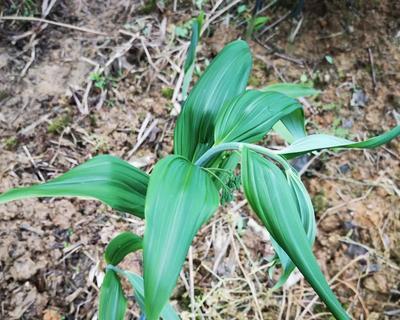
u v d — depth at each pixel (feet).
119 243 1.50
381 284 2.26
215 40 2.86
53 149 2.48
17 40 2.76
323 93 2.75
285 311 2.19
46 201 2.31
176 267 0.93
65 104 2.60
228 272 2.26
